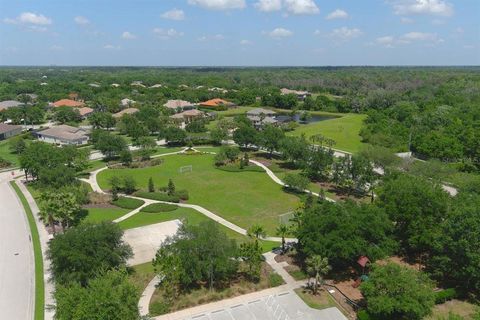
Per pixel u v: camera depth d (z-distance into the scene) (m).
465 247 47.41
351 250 49.22
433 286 49.12
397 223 59.12
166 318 44.28
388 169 86.88
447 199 59.09
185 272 48.31
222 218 73.44
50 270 52.47
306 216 55.34
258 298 48.38
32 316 44.28
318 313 45.50
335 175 89.94
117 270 46.12
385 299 41.50
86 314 35.25
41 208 62.44
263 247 61.44
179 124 162.62
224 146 125.62
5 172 102.75
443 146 106.31
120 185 88.50
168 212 75.81
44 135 137.25
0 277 52.28
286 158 106.06
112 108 186.62
